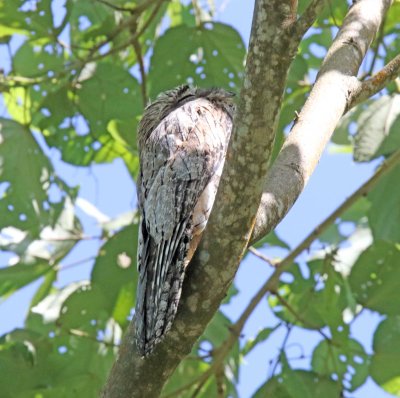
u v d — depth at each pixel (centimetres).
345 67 892
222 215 740
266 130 704
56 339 1178
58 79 1166
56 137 1245
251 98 695
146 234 864
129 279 1157
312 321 1184
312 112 859
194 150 888
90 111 1216
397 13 1270
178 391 1105
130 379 803
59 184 1196
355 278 1161
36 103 1275
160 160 890
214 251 754
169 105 1025
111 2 1226
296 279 1173
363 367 1167
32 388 1163
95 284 1148
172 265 778
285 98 1217
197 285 765
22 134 1175
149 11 1309
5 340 1163
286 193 803
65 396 1181
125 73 1212
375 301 1158
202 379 1108
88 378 1180
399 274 1148
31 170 1182
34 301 1233
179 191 863
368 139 1119
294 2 676
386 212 1155
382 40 1158
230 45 1201
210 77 1213
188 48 1201
